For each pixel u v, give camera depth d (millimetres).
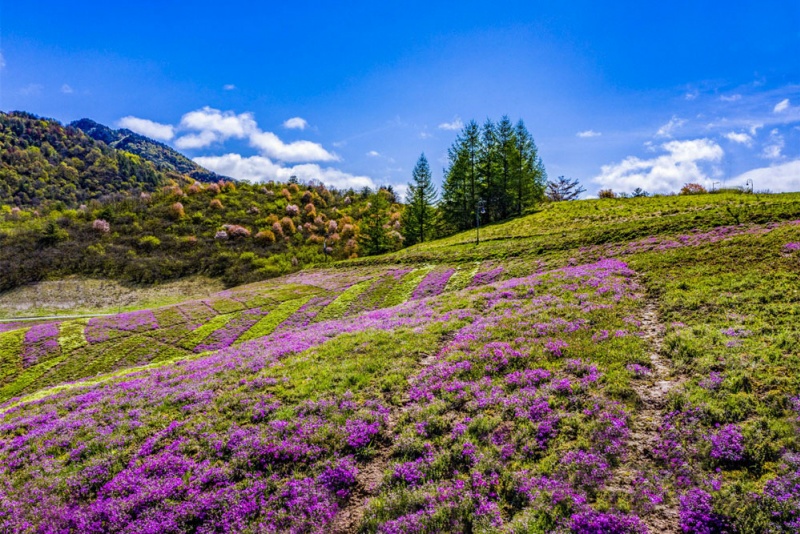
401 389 17125
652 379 15391
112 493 13016
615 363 16484
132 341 44375
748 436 11273
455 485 11367
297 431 14828
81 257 96438
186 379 22469
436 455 12672
